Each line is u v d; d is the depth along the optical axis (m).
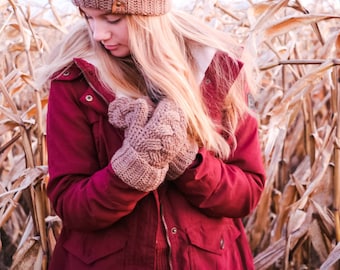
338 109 2.41
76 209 1.68
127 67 1.79
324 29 3.32
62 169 1.73
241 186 1.80
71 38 1.80
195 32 1.82
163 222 1.73
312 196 2.60
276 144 2.58
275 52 2.58
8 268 3.06
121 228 1.74
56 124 1.75
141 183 1.59
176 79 1.69
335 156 2.44
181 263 1.74
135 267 1.72
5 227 3.07
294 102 2.50
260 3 2.57
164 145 1.58
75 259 1.79
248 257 1.97
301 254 2.74
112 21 1.67
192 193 1.72
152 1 1.68
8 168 3.11
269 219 2.88
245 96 1.90
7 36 2.88
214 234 1.81
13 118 2.38
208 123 1.74
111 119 1.67
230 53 1.83
